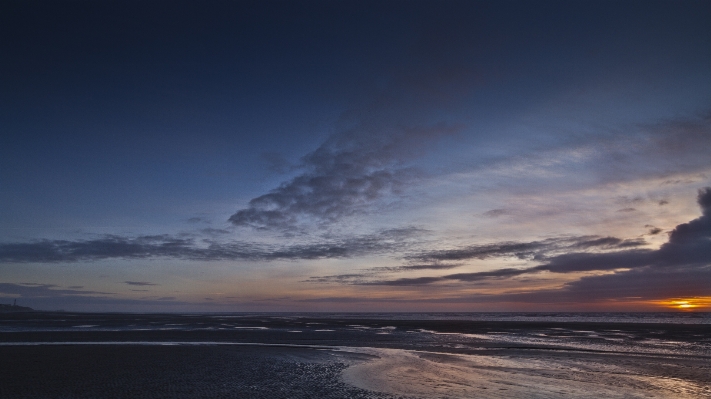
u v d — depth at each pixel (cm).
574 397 1534
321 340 3666
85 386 1644
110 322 7162
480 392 1600
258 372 1978
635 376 1931
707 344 3309
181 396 1488
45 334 4147
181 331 4666
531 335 4284
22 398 1456
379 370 2086
